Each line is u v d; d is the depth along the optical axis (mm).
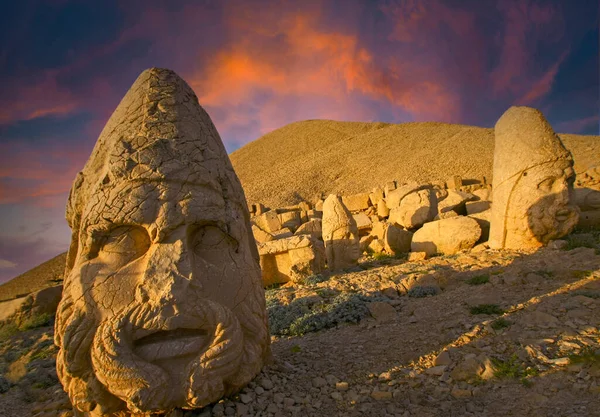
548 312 5742
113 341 3594
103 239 3988
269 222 21766
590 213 11438
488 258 9703
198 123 4551
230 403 4137
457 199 18344
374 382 4742
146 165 4012
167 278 3738
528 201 10086
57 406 5684
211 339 3801
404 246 14773
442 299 7449
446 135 57375
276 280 12047
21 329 10422
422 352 5352
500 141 10945
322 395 4480
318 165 55406
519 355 4723
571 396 3889
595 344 4676
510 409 3891
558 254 8898
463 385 4406
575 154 31922
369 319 7125
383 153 55250
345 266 12758
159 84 4555
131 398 3479
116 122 4496
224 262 4191
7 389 6746
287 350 6043
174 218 3910
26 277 21625
